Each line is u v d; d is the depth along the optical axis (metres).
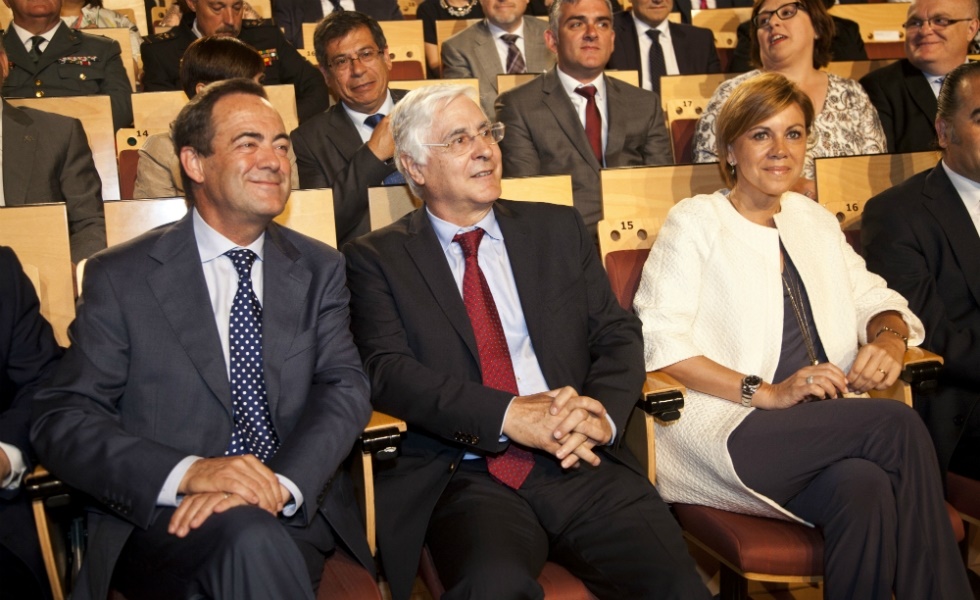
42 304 2.44
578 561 2.12
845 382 2.32
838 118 3.65
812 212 2.69
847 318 2.60
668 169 3.04
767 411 2.37
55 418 1.97
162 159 3.11
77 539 2.23
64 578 2.16
